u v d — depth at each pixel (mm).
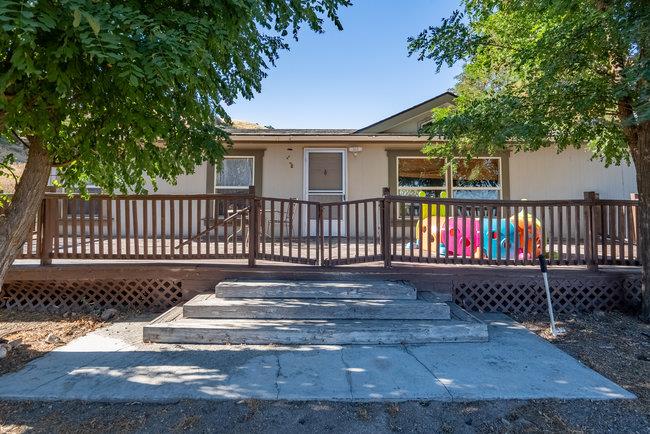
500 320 4766
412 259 5254
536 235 5707
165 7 2795
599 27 3586
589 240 5160
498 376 3143
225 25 2955
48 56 2234
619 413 2605
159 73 2236
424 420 2543
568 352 3711
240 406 2701
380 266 5258
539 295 5102
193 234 9547
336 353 3670
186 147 4086
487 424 2494
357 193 9742
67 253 5258
